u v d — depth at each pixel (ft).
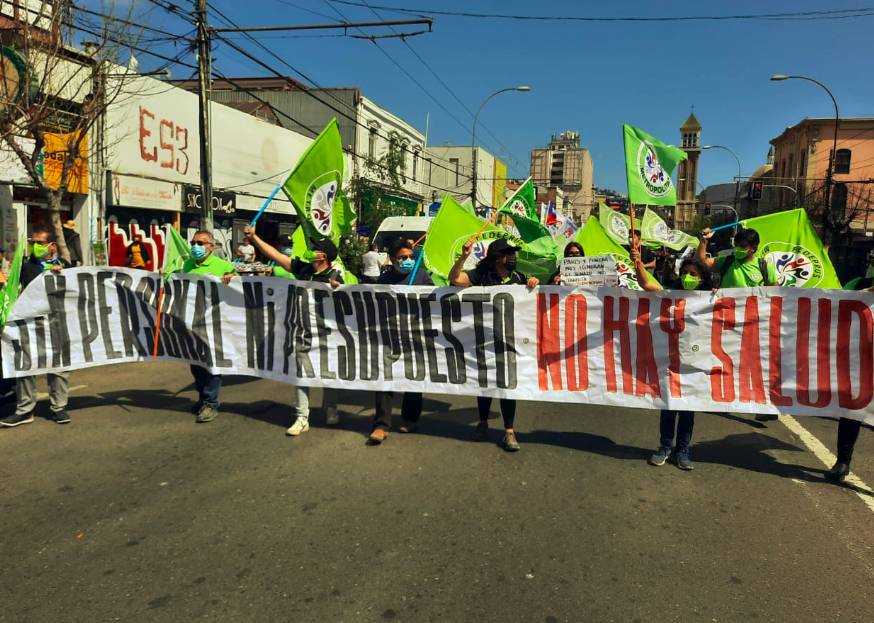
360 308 18.02
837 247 112.47
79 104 39.68
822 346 15.48
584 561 11.19
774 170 214.07
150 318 20.01
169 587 10.23
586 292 16.81
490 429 19.24
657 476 15.39
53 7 32.12
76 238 40.04
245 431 18.51
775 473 15.81
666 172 17.33
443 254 23.40
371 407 21.76
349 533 12.11
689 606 9.85
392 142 103.60
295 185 18.45
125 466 15.56
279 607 9.70
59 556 11.19
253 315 18.95
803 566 11.14
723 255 17.75
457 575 10.66
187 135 57.31
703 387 16.07
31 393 18.93
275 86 111.04
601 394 16.83
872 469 16.33
